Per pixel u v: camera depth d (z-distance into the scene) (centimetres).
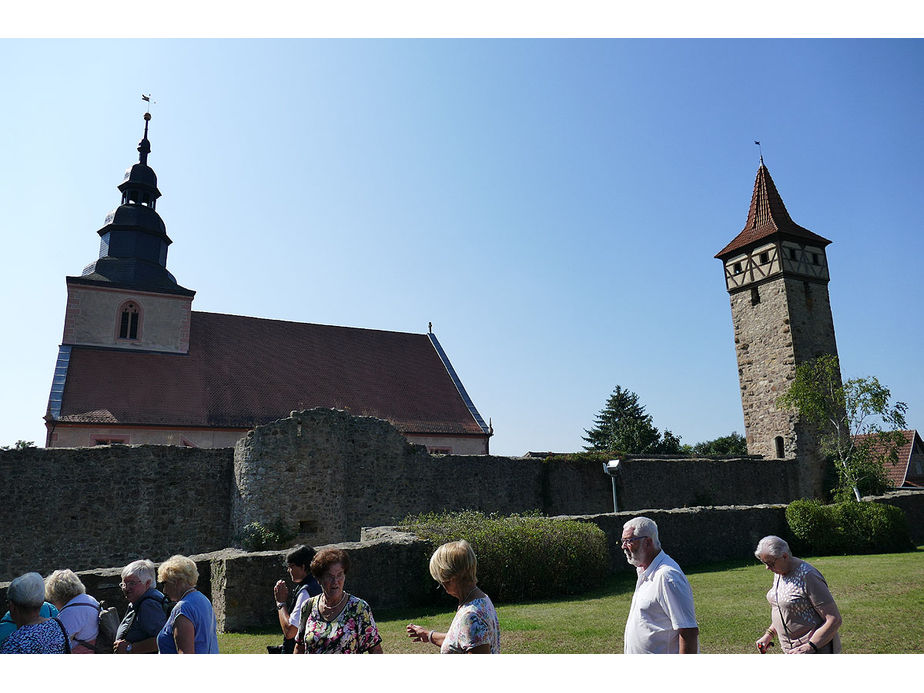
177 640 467
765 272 3428
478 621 406
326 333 3819
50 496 1756
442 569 428
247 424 2966
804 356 3275
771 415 3306
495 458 2366
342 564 478
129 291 3225
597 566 1337
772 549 520
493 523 1334
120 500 1822
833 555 1791
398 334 4081
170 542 1855
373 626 475
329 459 1936
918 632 821
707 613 977
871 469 2744
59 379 2844
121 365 3041
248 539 1791
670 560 452
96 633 539
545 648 810
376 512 2080
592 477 2541
